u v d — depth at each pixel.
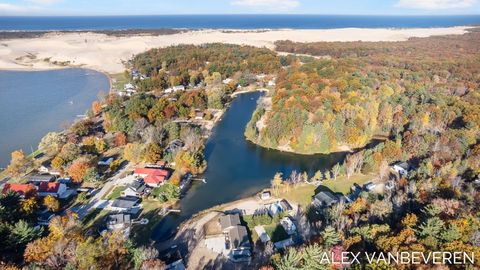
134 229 98.88
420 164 122.69
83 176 121.25
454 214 81.31
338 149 153.88
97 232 95.94
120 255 78.50
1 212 87.19
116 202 108.00
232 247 89.25
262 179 129.62
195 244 92.44
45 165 131.62
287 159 146.50
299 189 118.94
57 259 76.19
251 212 106.38
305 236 94.12
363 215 92.19
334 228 84.62
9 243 81.19
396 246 68.81
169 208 109.38
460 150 132.62
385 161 126.88
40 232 87.06
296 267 69.69
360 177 126.00
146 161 135.00
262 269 71.38
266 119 173.75
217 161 143.00
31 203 96.69
